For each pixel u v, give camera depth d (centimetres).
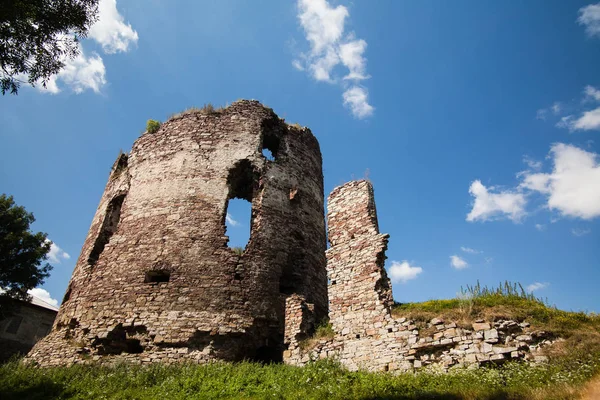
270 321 1467
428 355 1073
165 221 1595
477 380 908
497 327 1027
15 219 2858
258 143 1847
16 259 2720
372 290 1269
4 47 1042
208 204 1631
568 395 744
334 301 1352
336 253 1440
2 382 1094
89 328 1404
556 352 944
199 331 1348
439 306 1182
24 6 1012
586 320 1038
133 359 1307
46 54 1091
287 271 1675
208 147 1792
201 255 1509
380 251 1319
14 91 1062
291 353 1345
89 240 1798
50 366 1320
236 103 1959
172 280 1451
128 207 1698
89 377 1145
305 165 2002
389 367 1109
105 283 1509
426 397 838
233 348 1359
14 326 2900
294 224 1764
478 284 1209
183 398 977
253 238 1606
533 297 1144
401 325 1152
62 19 1085
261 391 1001
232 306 1423
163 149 1823
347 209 1501
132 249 1559
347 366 1185
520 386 834
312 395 923
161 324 1360
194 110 1930
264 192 1734
